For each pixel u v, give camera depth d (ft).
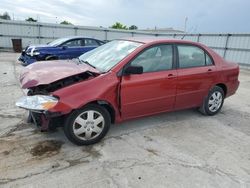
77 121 10.31
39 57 29.25
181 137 12.23
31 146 10.44
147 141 11.56
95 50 14.33
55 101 9.55
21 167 8.91
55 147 10.48
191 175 9.01
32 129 12.08
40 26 61.26
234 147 11.49
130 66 10.91
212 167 9.62
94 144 10.98
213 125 14.10
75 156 9.88
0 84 21.22
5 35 59.21
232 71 15.69
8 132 11.66
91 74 10.80
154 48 12.21
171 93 12.83
